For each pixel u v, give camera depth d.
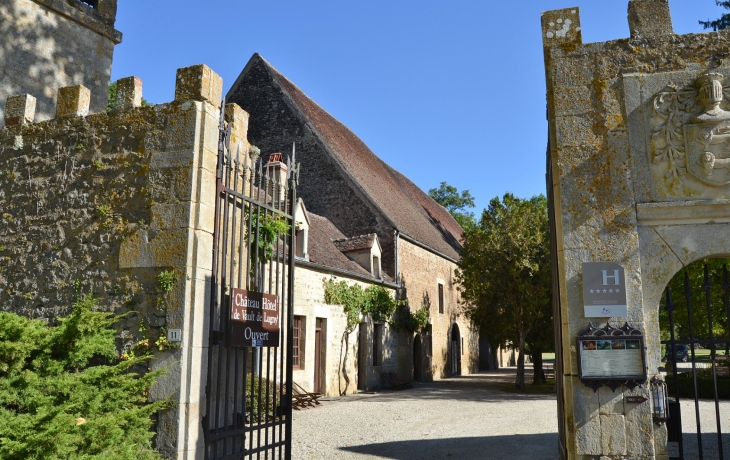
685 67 5.87
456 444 10.05
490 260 20.84
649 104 5.88
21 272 6.95
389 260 23.28
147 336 6.12
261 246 7.26
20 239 7.07
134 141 6.73
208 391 6.05
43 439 4.42
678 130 5.79
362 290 20.42
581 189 5.88
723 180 5.61
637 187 5.80
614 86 5.99
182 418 5.84
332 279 18.41
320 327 17.92
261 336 6.66
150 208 6.43
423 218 31.38
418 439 10.58
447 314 30.17
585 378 5.50
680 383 17.03
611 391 5.51
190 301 6.11
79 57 13.28
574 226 5.85
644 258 5.73
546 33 6.29
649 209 5.71
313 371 16.97
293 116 25.06
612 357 5.52
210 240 6.46
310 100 28.73
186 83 6.64
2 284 7.00
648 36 6.00
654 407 5.45
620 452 5.40
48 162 7.16
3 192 7.33
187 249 6.17
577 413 5.54
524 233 20.41
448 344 30.03
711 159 5.62
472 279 21.67
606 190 5.83
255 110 25.67
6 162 7.43
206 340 6.25
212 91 6.76
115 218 6.60
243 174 6.77
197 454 5.95
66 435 4.59
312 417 13.45
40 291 6.79
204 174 6.45
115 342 6.22
